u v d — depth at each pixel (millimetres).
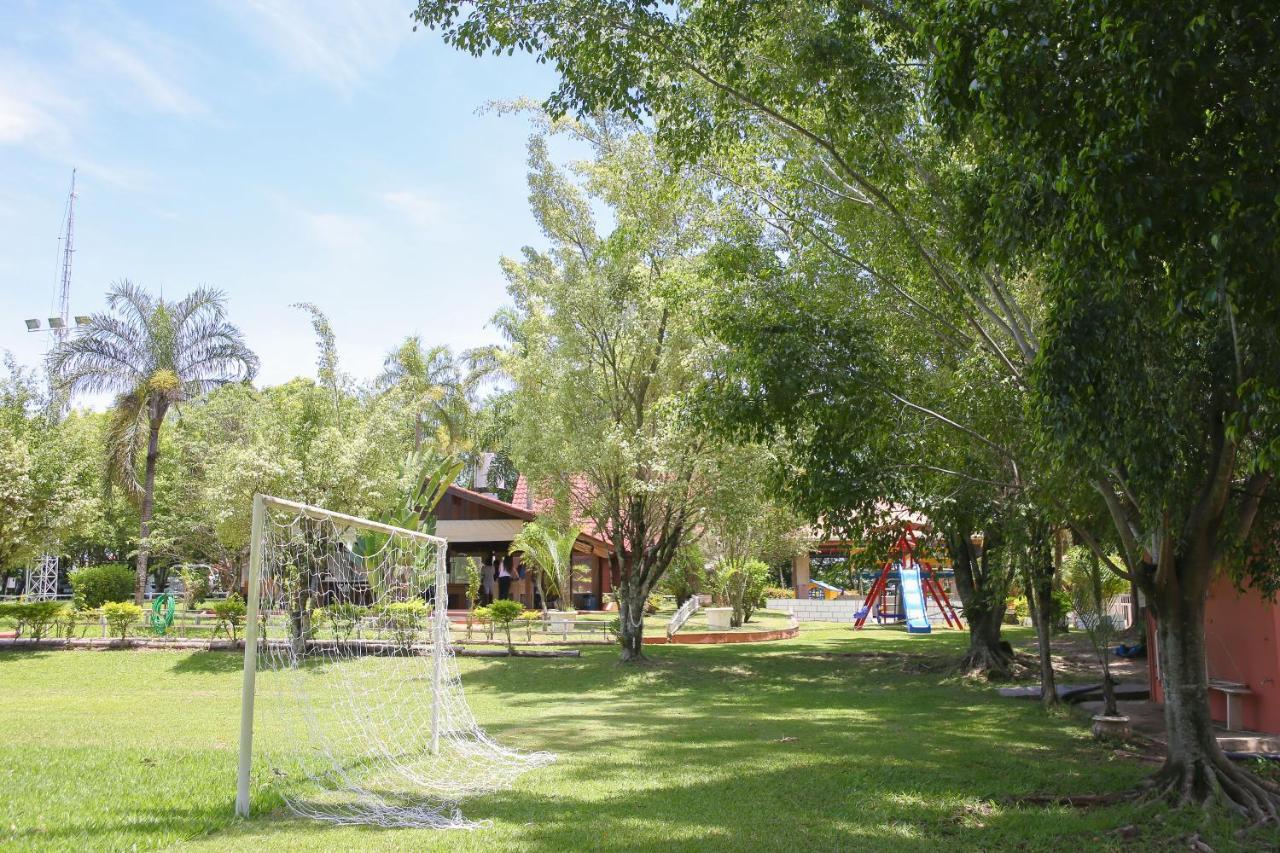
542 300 20141
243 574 26109
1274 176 5055
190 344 29938
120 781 7875
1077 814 7098
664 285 14414
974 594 17531
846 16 8586
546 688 16438
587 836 6258
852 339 9016
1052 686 13305
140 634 23188
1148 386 6590
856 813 7016
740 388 9242
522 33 8438
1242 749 9523
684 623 28703
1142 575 7965
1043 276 8109
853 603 35906
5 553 21844
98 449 32312
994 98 5641
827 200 10789
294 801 7355
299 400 27422
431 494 28250
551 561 29047
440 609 10625
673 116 9156
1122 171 5160
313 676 16594
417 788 7988
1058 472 7645
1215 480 7363
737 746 10125
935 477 10109
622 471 18469
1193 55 4934
